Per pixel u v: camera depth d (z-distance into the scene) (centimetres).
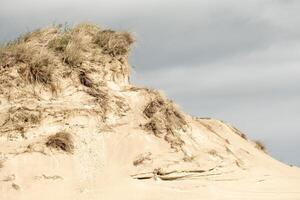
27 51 1338
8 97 1288
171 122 1360
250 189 1265
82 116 1302
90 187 1185
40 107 1283
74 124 1284
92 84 1376
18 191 1147
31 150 1214
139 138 1301
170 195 1181
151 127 1333
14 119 1255
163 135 1326
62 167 1207
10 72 1316
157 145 1298
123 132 1314
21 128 1246
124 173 1227
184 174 1259
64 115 1288
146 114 1369
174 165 1260
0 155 1194
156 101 1389
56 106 1298
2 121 1251
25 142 1230
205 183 1249
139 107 1386
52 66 1344
